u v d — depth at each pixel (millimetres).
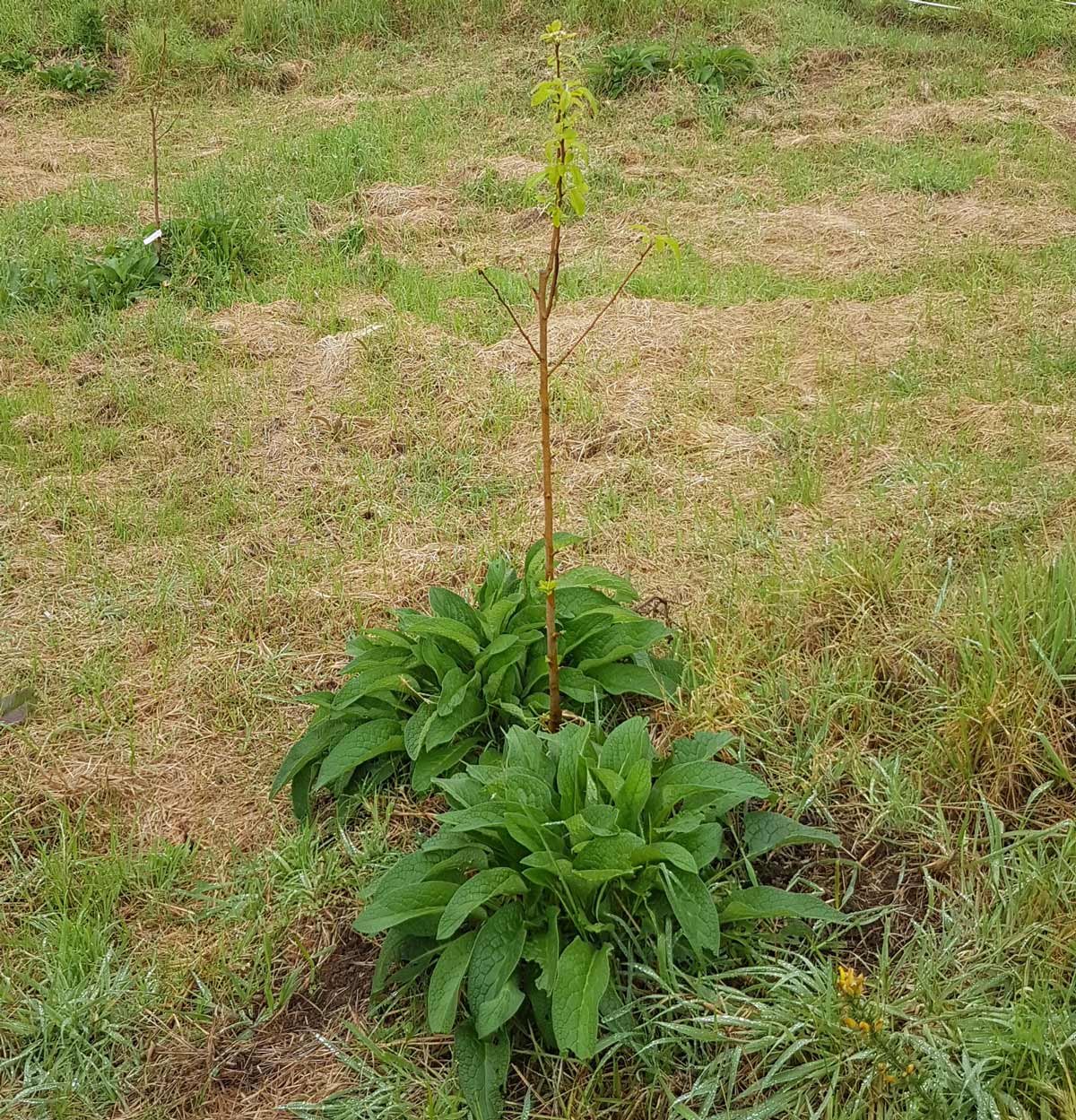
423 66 10242
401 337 5621
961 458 4477
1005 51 9906
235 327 5883
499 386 5258
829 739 3193
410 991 2631
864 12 10719
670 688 3359
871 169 7820
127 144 8945
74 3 10805
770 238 6914
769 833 2809
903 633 3449
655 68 9430
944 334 5543
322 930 2844
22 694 3588
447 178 7934
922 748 3115
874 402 4969
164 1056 2566
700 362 5426
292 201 7438
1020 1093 2215
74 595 4094
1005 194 7328
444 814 2643
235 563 4230
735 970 2496
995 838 2783
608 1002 2453
